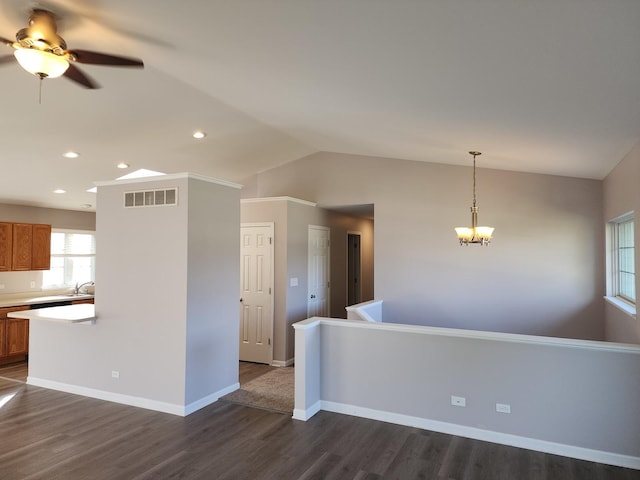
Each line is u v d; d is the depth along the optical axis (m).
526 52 2.01
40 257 6.93
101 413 4.12
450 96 2.87
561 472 2.99
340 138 5.21
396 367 3.84
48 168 5.53
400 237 6.02
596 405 3.17
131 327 4.39
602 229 5.08
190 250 4.20
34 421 3.91
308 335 3.99
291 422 3.87
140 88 3.97
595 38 1.76
